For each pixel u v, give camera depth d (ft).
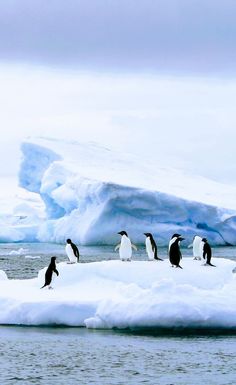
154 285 115.03
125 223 316.81
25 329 115.75
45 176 358.84
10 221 420.77
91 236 319.47
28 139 385.09
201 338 109.19
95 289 127.65
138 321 111.75
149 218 319.27
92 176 338.13
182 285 115.14
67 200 341.21
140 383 87.35
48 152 377.09
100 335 111.14
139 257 252.01
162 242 316.60
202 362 95.71
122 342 106.42
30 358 98.02
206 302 112.47
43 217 419.33
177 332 112.47
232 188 381.40
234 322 111.45
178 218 319.68
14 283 134.41
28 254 284.82
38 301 118.83
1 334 111.96
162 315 111.04
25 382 87.86
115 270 130.21
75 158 375.25
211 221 322.96
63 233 342.64
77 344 105.19
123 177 356.18
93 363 95.40
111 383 87.35
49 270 128.57
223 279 130.41
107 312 114.32
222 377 89.61
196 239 143.13
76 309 117.60
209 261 134.00
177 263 130.00
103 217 317.83
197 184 378.53
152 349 102.01
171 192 338.95
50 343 105.81
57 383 87.45
